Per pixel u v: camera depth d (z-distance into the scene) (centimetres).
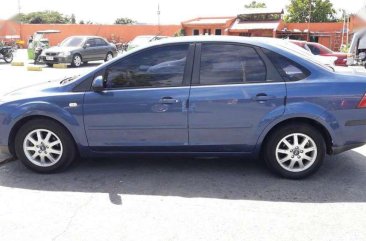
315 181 471
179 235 349
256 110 456
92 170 510
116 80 475
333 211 395
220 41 471
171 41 476
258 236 347
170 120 465
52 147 493
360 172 501
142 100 464
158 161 541
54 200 421
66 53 2058
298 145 469
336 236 348
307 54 493
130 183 468
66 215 387
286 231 356
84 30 4341
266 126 459
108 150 486
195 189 450
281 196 430
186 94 461
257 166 521
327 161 541
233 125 462
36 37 2530
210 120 462
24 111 477
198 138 470
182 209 399
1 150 499
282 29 4103
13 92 521
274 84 455
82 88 477
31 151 496
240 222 372
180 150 479
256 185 460
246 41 469
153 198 425
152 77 472
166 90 464
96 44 2256
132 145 479
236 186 457
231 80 462
